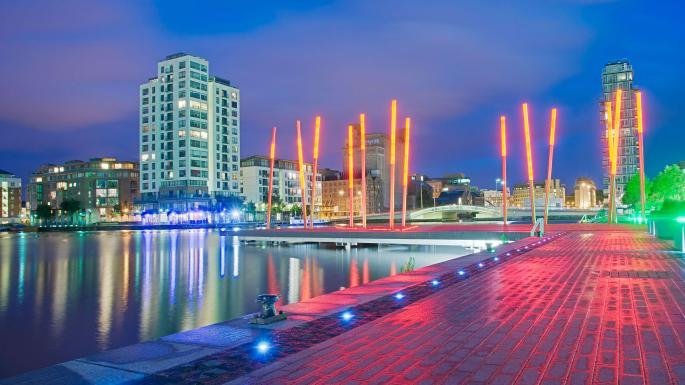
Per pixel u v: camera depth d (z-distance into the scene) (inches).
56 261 2822.3
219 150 7495.1
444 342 352.2
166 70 7303.2
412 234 2682.1
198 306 1499.8
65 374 291.1
